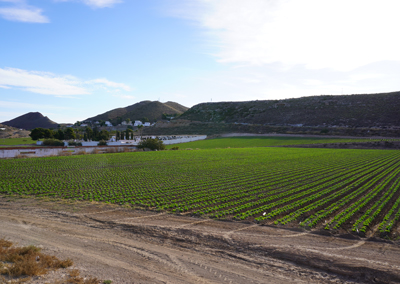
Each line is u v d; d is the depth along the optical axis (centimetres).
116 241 1614
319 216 2102
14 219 1997
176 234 1744
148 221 2014
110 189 3116
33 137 11575
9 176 3788
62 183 3403
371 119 12838
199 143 11512
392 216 2102
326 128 12688
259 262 1377
